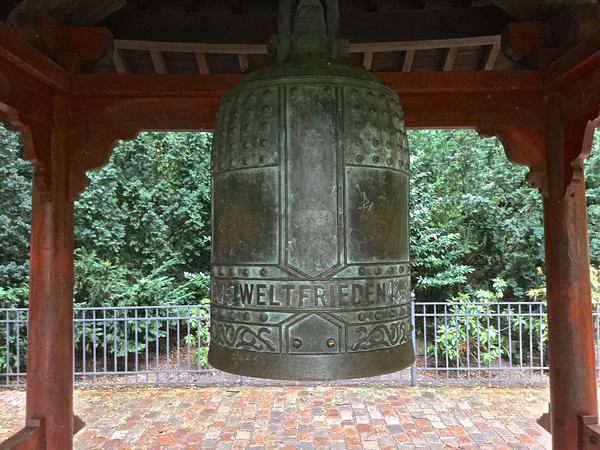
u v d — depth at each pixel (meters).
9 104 2.47
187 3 3.71
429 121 3.15
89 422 5.21
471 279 9.16
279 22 1.81
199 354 6.58
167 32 3.67
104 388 6.43
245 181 1.63
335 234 1.56
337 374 1.50
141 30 3.65
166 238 9.05
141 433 4.91
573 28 2.86
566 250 3.00
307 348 1.51
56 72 2.82
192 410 5.56
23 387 6.57
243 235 1.62
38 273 3.00
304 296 1.53
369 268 1.58
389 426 5.05
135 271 8.52
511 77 3.03
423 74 3.08
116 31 3.62
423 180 8.89
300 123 1.59
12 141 7.52
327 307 1.52
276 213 1.58
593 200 8.66
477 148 9.04
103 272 7.56
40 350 2.97
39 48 2.84
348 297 1.54
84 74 3.05
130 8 3.75
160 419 5.29
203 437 4.80
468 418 5.28
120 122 3.12
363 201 1.60
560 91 2.98
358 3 3.93
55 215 3.00
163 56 4.31
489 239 8.88
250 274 1.59
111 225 8.22
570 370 2.98
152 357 8.48
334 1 1.82
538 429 4.98
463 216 8.98
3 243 7.42
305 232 1.55
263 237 1.58
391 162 1.69
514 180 8.60
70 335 3.08
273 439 4.74
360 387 6.39
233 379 6.80
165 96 3.14
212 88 3.07
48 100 2.89
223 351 1.63
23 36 2.77
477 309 7.04
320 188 1.57
